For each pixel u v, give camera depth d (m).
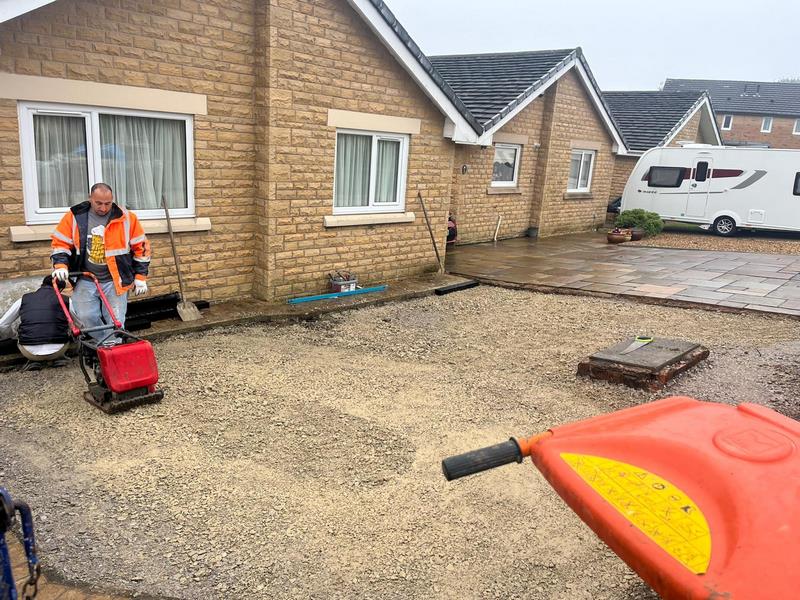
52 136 6.84
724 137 47.19
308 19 8.27
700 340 7.80
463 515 4.09
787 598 1.76
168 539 3.77
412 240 10.77
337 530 3.90
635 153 20.78
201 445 4.88
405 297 9.84
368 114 9.36
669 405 2.94
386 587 3.43
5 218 6.55
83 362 5.54
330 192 9.12
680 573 1.92
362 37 8.98
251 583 3.43
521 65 16.94
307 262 9.09
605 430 2.67
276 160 8.33
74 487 4.25
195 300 8.28
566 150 17.72
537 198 17.30
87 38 6.75
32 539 2.41
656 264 13.20
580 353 7.41
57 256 5.50
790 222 17.34
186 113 7.68
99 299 5.86
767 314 8.94
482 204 15.75
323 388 6.11
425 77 9.73
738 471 2.25
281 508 4.11
